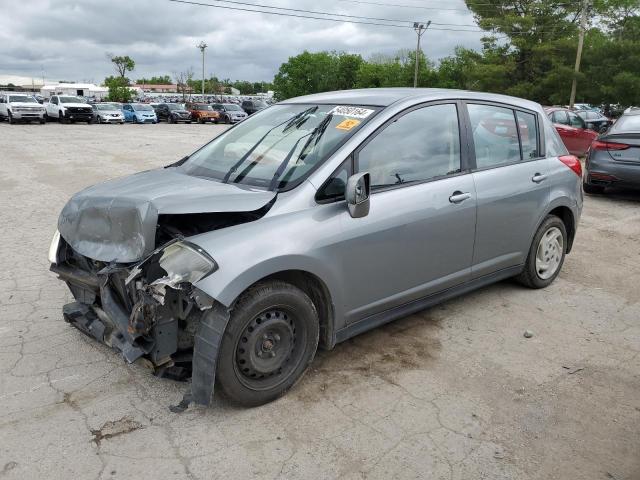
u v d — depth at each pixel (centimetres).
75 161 1428
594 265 599
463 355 390
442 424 311
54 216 785
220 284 288
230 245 300
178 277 288
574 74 3516
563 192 502
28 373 357
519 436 301
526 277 502
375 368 370
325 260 331
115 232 324
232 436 298
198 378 298
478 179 425
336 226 337
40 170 1256
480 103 446
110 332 342
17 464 273
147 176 399
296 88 7988
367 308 367
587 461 282
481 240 432
